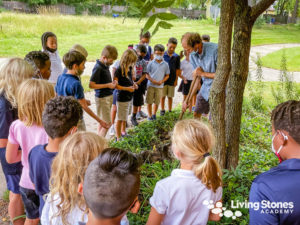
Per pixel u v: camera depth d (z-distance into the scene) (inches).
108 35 746.8
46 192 71.2
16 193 98.2
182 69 232.8
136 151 161.8
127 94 171.9
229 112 115.7
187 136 60.7
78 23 799.1
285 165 47.2
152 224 62.2
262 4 101.7
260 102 269.3
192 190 60.3
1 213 115.3
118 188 44.3
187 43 150.1
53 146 70.7
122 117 176.7
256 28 1149.7
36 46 547.5
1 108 87.9
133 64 170.4
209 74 153.5
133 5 59.7
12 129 83.8
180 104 274.4
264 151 167.8
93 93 289.3
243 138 189.6
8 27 639.8
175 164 132.4
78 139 59.4
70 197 57.5
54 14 850.8
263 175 48.7
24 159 85.7
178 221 61.5
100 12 1455.5
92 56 496.4
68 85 123.4
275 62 523.2
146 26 59.1
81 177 56.9
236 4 104.4
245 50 108.3
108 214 45.4
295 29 1216.2
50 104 70.1
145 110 255.1
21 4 1331.2
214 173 60.8
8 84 89.8
